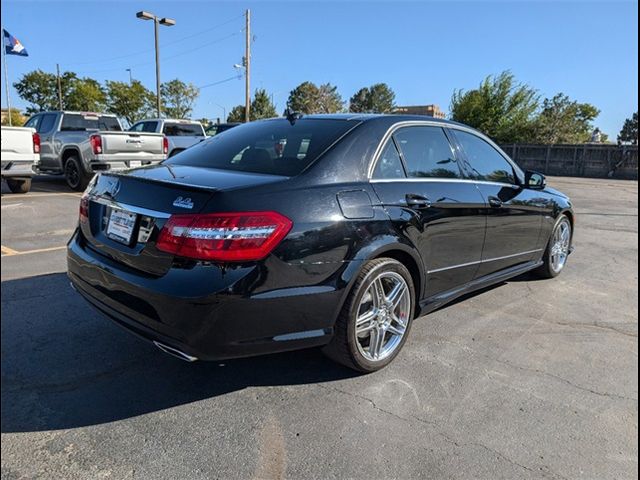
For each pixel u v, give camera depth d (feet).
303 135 10.61
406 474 7.27
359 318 9.71
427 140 11.82
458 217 11.71
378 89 313.12
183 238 7.80
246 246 7.81
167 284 7.81
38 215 26.37
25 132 32.24
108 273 8.86
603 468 7.54
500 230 13.53
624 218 33.14
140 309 8.23
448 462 7.57
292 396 9.27
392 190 10.21
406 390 9.59
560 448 7.99
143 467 7.24
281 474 7.18
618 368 10.77
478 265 12.96
